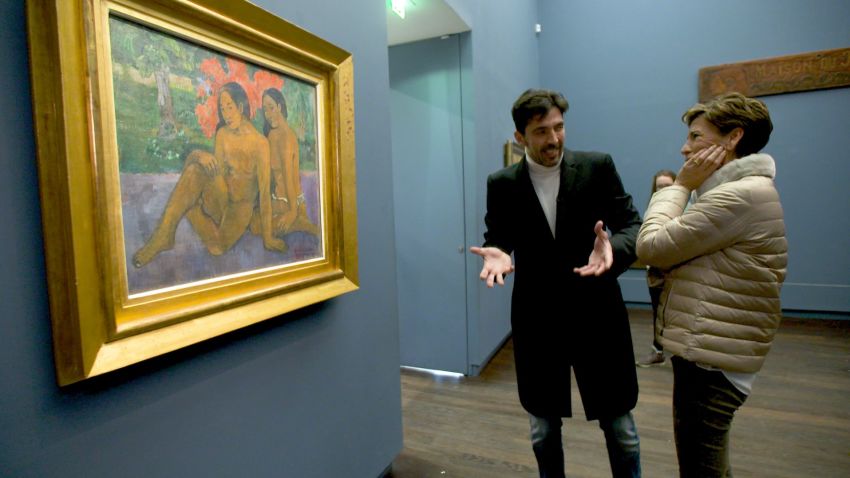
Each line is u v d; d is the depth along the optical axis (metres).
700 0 4.72
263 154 1.23
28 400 0.78
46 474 0.81
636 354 3.56
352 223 1.58
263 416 1.29
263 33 1.19
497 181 1.65
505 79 3.91
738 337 1.11
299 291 1.35
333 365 1.59
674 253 1.17
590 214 1.51
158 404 1.00
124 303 0.88
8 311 0.75
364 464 1.77
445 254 3.27
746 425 2.41
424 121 3.24
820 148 4.40
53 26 0.76
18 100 0.76
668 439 2.29
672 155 4.91
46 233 0.78
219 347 1.15
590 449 2.22
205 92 1.06
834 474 1.97
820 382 2.93
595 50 5.15
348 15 1.63
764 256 1.09
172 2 0.95
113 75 0.86
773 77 4.46
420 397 2.89
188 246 1.02
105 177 0.83
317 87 1.44
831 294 4.41
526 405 1.56
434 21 2.87
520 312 1.58
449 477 2.02
